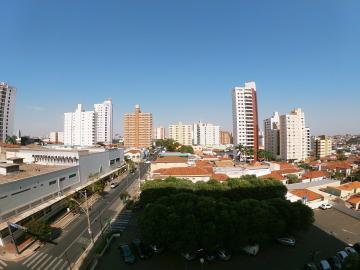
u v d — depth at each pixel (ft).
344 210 243.81
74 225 213.25
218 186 227.20
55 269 148.05
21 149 338.95
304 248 170.40
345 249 159.84
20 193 199.21
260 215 156.46
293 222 166.91
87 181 312.71
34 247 171.94
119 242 180.96
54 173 243.81
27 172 247.91
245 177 258.37
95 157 343.26
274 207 167.12
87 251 167.94
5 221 180.65
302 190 270.67
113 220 224.12
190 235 145.18
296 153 650.84
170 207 159.43
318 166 517.14
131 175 440.04
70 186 272.92
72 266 150.82
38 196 219.41
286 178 346.74
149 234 150.71
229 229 150.71
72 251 168.45
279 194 227.40
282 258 157.07
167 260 154.92
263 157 617.62
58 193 248.93
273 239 176.76
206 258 153.07
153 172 333.83
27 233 175.42
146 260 155.22
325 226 210.18
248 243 158.40
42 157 314.55
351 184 310.45
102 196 301.84
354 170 475.31
